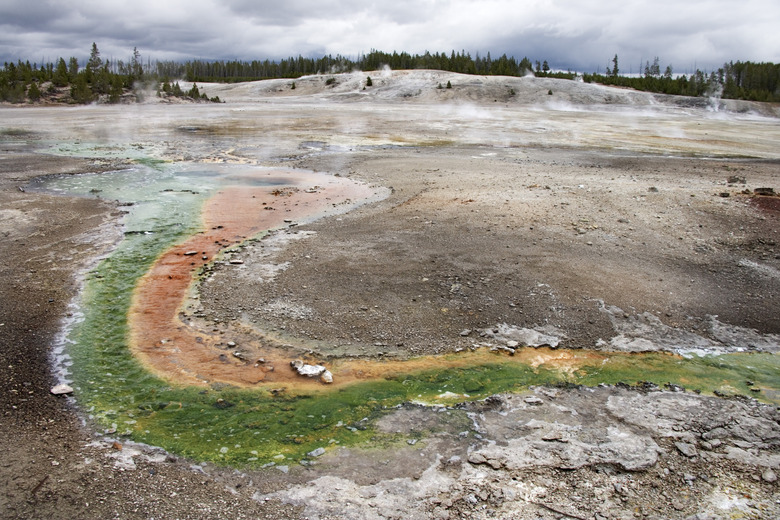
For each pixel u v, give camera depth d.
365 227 10.17
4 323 6.34
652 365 5.84
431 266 8.15
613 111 49.12
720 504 3.72
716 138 27.27
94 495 3.72
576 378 5.55
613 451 4.27
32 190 13.10
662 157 20.12
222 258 8.58
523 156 19.91
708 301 7.33
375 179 15.05
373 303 6.98
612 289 7.50
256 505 3.69
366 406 4.98
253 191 13.55
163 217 10.95
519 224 10.17
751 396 5.25
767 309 7.16
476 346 6.09
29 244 9.08
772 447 4.34
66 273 7.92
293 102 54.19
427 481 3.94
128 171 16.12
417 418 4.79
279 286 7.46
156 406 4.91
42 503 3.61
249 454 4.28
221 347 5.95
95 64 65.69
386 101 54.91
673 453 4.27
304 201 12.45
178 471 4.05
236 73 101.06
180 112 39.56
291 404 4.98
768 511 3.64
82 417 4.71
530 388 5.32
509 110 45.88
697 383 5.50
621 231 9.82
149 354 5.79
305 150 20.98
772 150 22.92
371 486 3.88
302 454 4.29
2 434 4.39
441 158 18.98
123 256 8.66
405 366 5.68
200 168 16.94
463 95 56.22
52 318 6.55
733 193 12.34
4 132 24.98
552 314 6.80
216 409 4.88
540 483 3.92
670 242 9.38
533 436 4.50
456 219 10.55
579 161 18.84
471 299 7.12
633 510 3.67
